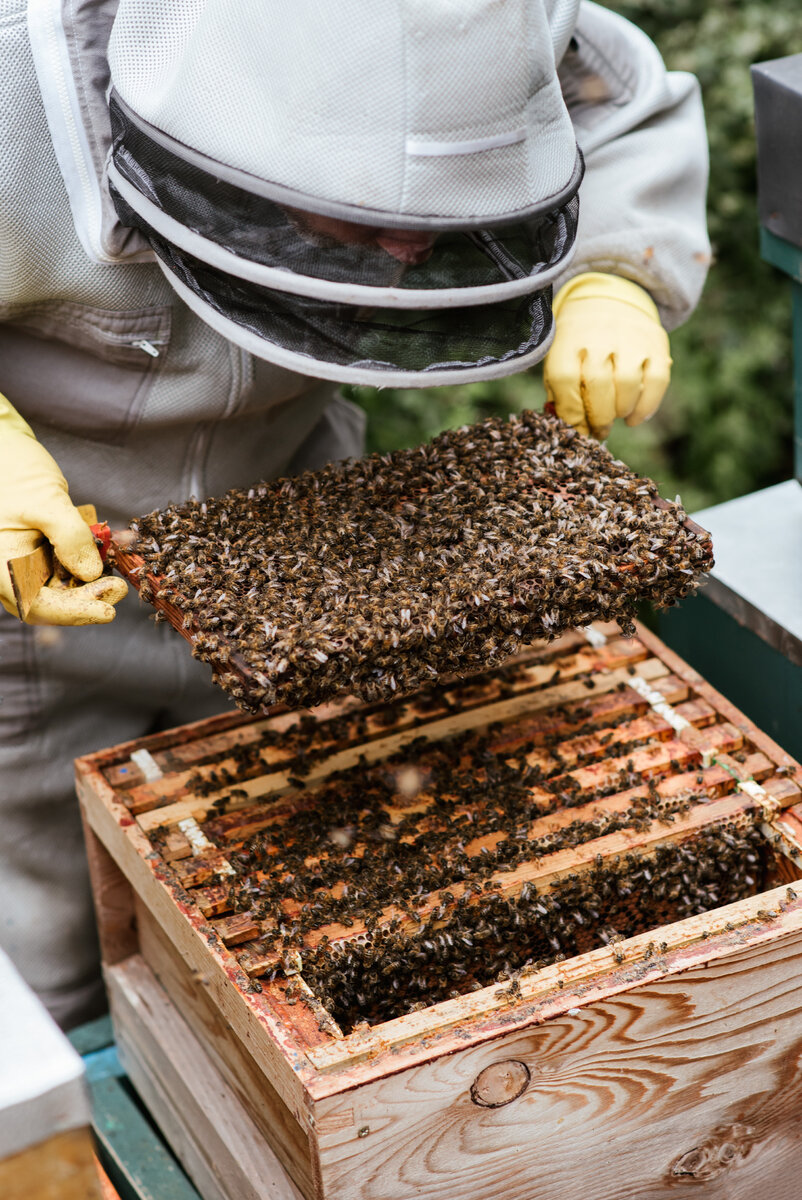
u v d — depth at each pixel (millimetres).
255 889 1504
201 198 1316
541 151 1296
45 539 1540
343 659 1276
